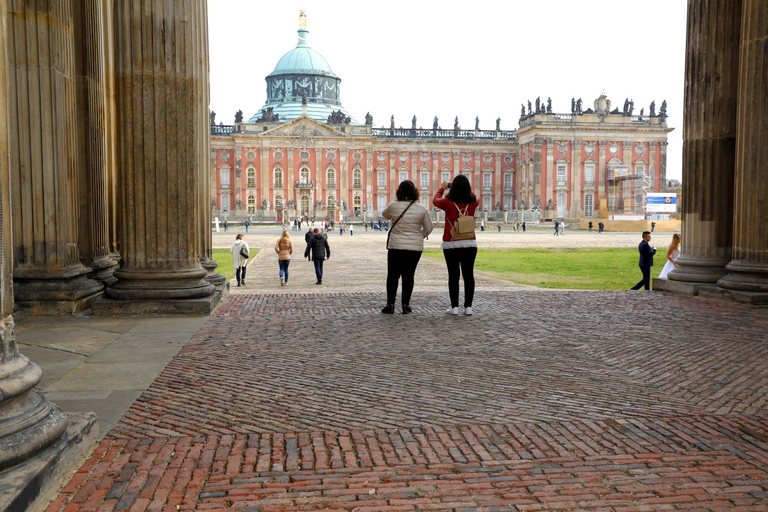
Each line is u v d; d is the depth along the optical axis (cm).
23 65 1050
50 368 678
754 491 386
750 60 1170
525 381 628
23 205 1052
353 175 10456
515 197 10894
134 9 1007
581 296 1297
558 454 441
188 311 1030
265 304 1176
